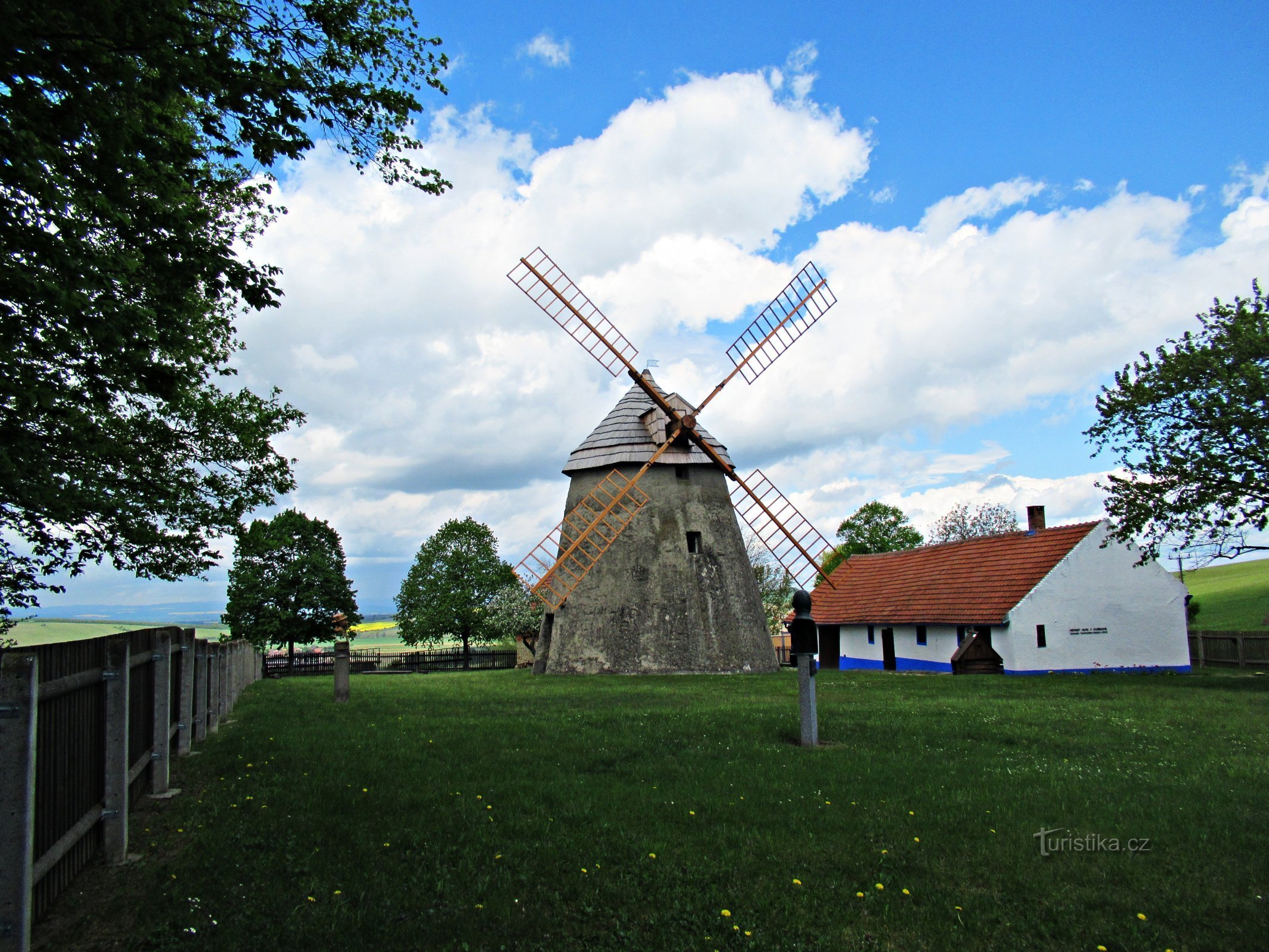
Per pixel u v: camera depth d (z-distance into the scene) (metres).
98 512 12.70
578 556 33.97
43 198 8.14
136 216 9.06
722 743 13.38
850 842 8.13
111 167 8.30
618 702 19.88
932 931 6.26
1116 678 28.30
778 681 27.16
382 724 15.79
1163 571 34.44
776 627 64.88
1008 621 32.53
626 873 7.29
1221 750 13.04
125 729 7.50
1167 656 34.03
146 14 7.41
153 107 8.66
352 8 9.30
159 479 13.92
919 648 37.84
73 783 6.55
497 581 54.25
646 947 5.98
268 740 13.71
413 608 54.03
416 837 8.08
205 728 14.01
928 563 41.75
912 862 7.62
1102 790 10.16
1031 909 6.65
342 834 8.19
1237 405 24.52
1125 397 26.97
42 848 5.86
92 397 10.80
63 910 6.30
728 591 33.91
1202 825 8.70
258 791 9.92
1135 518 26.97
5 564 12.91
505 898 6.66
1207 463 25.03
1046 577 33.09
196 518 14.84
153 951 5.64
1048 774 11.08
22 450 10.46
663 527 33.91
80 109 7.70
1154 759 12.26
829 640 46.56
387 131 10.09
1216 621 50.25
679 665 32.28
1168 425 26.59
